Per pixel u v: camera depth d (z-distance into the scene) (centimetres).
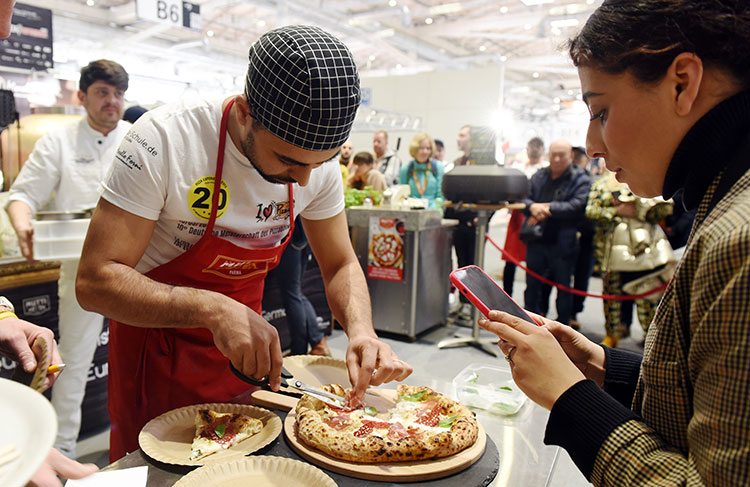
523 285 623
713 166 63
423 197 507
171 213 112
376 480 86
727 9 58
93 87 240
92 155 252
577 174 405
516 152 993
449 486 86
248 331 97
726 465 50
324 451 92
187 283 121
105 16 959
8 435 50
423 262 384
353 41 1076
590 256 453
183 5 540
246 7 947
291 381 112
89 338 233
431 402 113
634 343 410
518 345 77
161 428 98
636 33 62
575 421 68
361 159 510
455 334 400
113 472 80
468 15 987
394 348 364
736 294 50
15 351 88
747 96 60
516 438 105
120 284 100
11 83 384
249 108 94
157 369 119
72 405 231
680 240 356
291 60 85
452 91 981
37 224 189
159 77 514
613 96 67
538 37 927
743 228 52
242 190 114
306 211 138
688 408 63
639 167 70
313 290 380
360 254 405
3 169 314
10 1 86
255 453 92
